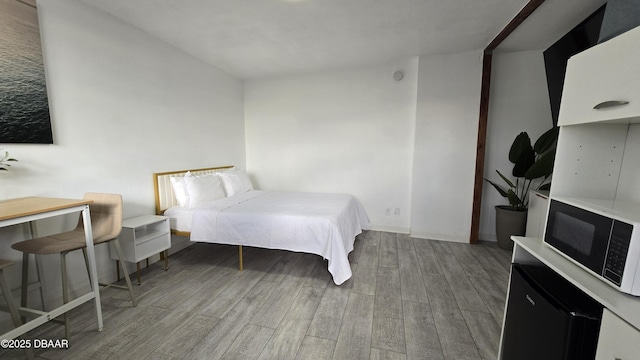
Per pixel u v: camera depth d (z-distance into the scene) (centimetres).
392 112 369
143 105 260
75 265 205
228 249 318
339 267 225
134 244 218
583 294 109
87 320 180
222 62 350
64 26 192
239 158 429
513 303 129
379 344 160
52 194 189
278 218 249
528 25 247
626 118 98
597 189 126
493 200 340
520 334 120
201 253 305
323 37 274
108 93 226
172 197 293
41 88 179
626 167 120
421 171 346
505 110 324
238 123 425
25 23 169
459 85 321
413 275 248
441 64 324
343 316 187
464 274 250
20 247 158
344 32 262
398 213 383
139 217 250
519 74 315
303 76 403
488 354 152
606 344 84
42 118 180
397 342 162
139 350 154
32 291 179
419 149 344
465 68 316
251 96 434
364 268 264
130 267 250
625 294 87
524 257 137
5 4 160
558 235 120
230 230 258
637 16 106
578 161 127
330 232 234
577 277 99
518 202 300
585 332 90
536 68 310
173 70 295
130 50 244
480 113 317
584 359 91
